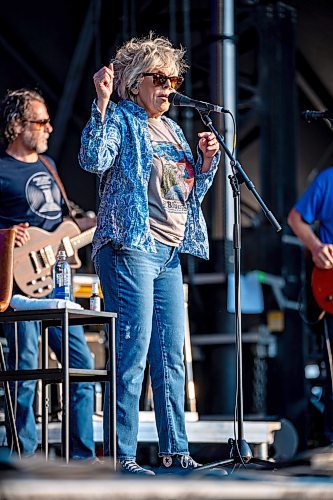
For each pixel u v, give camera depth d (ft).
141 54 22.76
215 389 41.39
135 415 22.22
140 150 22.34
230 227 40.16
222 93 39.99
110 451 21.58
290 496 10.81
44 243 29.32
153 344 23.08
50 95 52.90
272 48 47.39
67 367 20.85
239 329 22.59
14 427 24.66
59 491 9.68
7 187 29.07
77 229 29.99
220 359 41.39
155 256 22.44
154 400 23.15
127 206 22.03
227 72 40.16
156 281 23.03
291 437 35.12
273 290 44.68
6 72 52.44
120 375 22.03
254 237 45.19
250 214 57.67
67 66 52.01
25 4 49.16
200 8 45.01
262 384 43.57
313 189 30.04
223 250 40.32
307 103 56.39
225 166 39.81
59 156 54.60
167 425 22.93
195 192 23.44
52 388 32.48
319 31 50.14
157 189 22.41
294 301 44.34
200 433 30.83
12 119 29.12
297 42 51.72
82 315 21.25
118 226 22.02
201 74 45.70
